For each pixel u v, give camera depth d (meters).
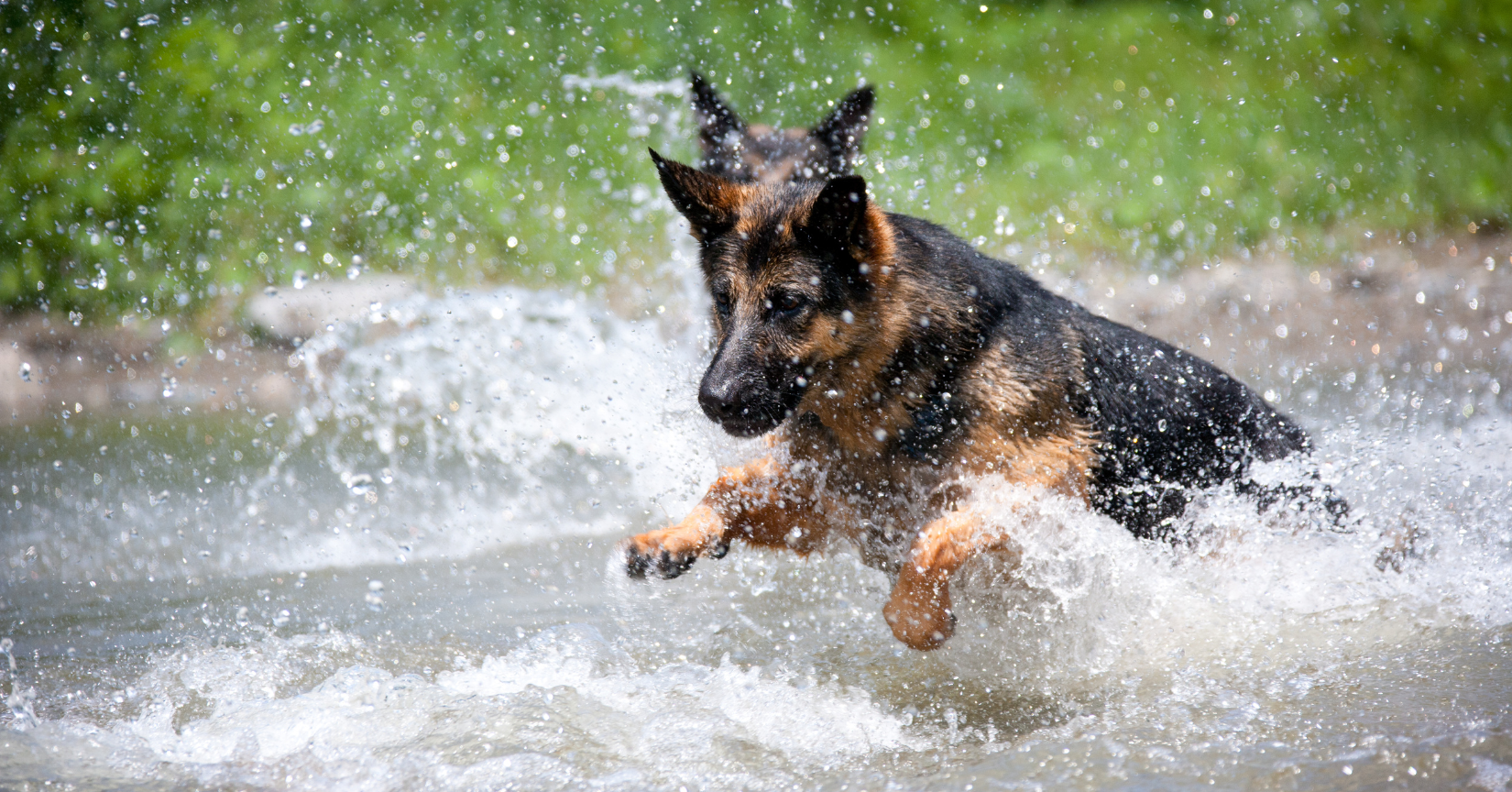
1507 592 6.01
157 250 13.34
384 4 16.84
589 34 17.56
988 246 14.73
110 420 11.01
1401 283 14.15
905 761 4.57
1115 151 17.98
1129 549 6.00
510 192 15.12
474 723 4.91
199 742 4.80
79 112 13.97
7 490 8.98
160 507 8.59
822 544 6.18
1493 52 19.45
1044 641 5.84
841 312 5.45
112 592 6.90
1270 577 6.38
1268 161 17.66
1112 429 6.03
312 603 6.66
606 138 16.09
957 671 5.57
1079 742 4.60
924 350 5.58
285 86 15.08
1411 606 6.01
